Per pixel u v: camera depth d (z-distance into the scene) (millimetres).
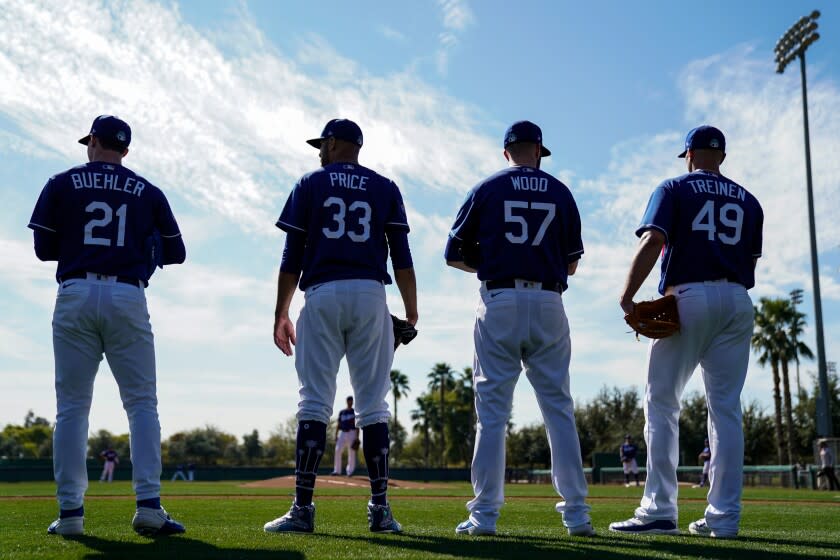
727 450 4699
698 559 3229
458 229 4648
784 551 3598
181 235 4801
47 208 4391
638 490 19594
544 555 3307
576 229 4688
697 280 4754
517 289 4457
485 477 4426
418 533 4438
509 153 4840
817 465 26562
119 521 5562
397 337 4816
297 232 4562
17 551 3518
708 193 4809
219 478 42281
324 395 4480
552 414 4535
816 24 31141
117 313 4324
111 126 4609
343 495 12445
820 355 29234
